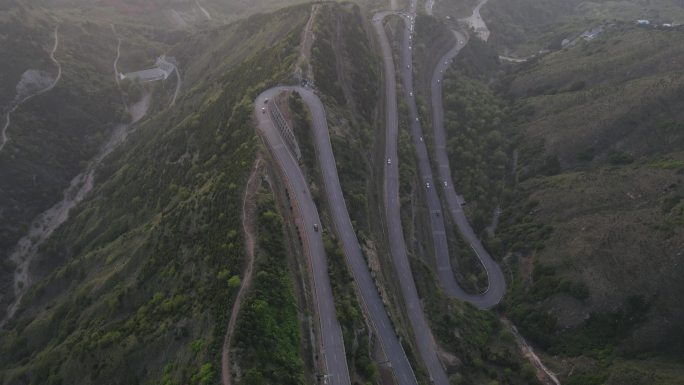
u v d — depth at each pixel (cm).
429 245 18838
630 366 13438
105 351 13038
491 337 15925
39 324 16912
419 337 15138
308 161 16375
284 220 14525
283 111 17412
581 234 16888
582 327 15125
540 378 14462
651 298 14638
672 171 17162
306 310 12962
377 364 13338
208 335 11488
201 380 10500
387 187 19288
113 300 14612
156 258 14788
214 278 12625
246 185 14550
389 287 15450
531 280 17025
